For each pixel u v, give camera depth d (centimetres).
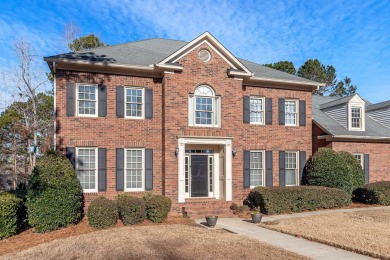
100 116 1586
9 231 1162
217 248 948
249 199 1745
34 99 2772
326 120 2300
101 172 1565
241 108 1772
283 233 1177
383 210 1686
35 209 1214
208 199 1694
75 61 1511
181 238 1059
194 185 1773
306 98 2028
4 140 2789
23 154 3014
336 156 1894
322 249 956
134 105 1667
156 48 2045
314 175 1886
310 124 2030
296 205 1666
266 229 1250
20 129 2728
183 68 1648
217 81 1716
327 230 1192
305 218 1464
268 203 1588
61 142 1518
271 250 938
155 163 1661
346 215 1530
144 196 1509
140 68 1617
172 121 1619
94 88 1602
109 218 1270
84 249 945
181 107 1641
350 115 2228
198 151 1791
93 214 1252
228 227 1287
